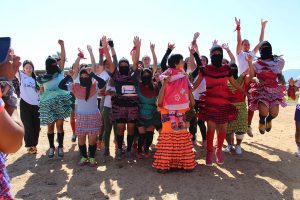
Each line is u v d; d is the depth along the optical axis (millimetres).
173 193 5676
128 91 7262
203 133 8336
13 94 2107
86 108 7066
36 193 5805
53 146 7871
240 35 8469
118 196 5621
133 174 6602
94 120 7102
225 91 6723
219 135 6969
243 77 7625
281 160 7363
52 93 7605
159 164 6574
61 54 7965
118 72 7359
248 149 8242
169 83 6457
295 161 7316
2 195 2000
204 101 6875
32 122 8164
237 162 7195
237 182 6117
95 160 7512
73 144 9094
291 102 19656
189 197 5516
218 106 6703
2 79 2086
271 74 7414
